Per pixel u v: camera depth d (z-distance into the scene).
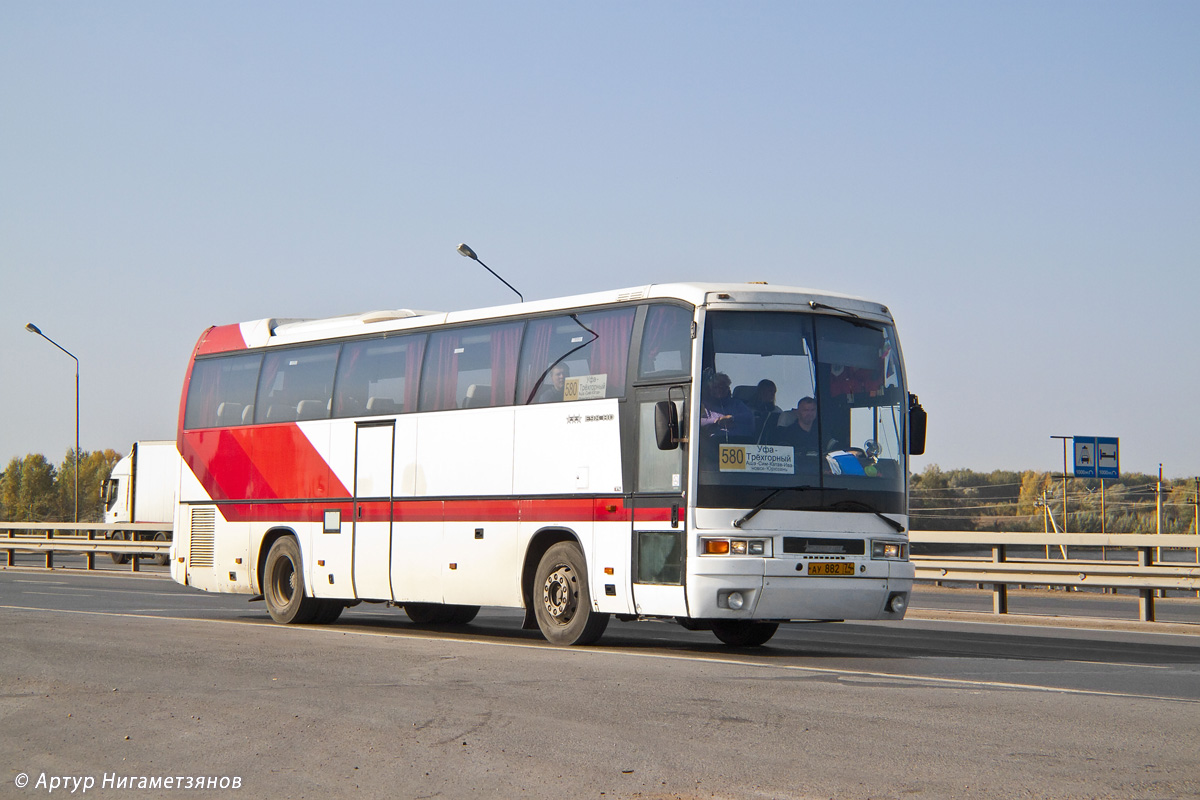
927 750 7.74
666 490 13.73
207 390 20.86
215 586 20.09
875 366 14.33
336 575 18.03
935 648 15.08
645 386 14.16
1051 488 76.25
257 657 13.02
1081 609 23.12
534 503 15.34
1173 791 6.64
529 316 15.92
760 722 8.77
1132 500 84.75
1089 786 6.76
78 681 11.24
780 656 13.68
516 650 13.96
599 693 10.23
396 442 17.39
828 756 7.58
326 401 18.66
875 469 13.99
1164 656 14.09
